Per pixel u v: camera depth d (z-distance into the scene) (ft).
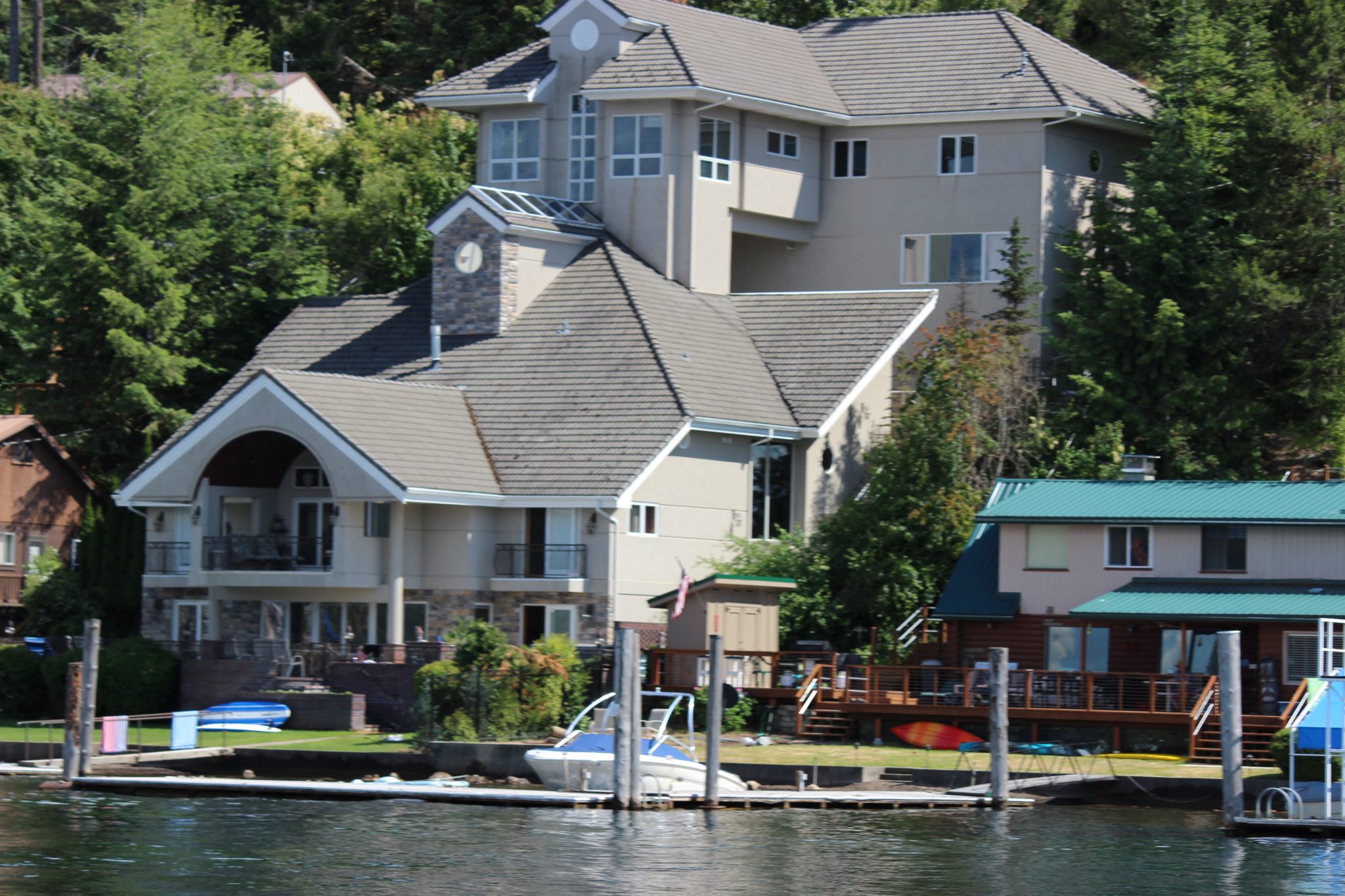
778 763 645.92
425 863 499.92
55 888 467.11
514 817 574.56
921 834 552.41
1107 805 613.11
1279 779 608.19
